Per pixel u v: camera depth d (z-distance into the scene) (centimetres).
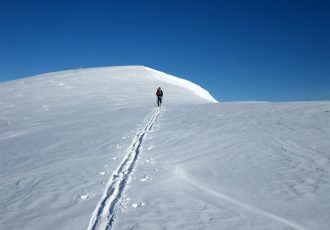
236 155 1352
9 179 1204
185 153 1412
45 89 5312
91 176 1128
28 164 1452
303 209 854
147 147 1532
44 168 1302
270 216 805
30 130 2645
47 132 2323
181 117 2345
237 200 914
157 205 858
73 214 816
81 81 5741
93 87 5272
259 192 973
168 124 2097
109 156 1402
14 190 1058
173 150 1464
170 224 750
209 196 928
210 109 2633
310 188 991
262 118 2078
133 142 1653
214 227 737
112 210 830
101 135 1914
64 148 1697
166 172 1145
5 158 1667
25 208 884
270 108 2438
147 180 1059
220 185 1038
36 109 4056
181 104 3319
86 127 2289
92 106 3850
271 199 921
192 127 1944
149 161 1300
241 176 1117
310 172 1127
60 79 5953
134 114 2661
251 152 1382
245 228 734
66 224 762
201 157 1348
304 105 2462
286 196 938
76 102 4300
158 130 1914
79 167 1258
